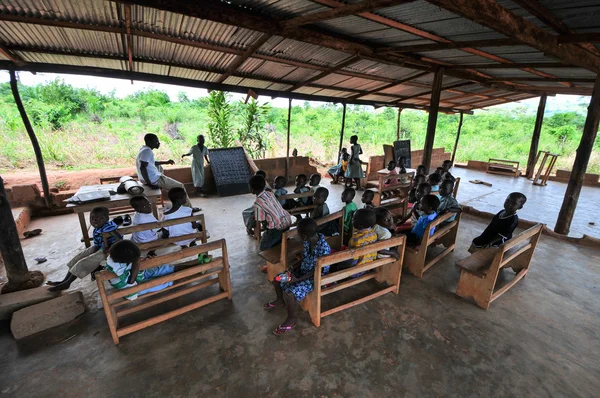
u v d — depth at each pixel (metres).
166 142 12.84
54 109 12.16
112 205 4.21
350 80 6.74
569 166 15.77
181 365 2.42
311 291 2.79
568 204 5.09
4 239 3.12
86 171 7.66
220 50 4.28
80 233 4.90
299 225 2.63
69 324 2.85
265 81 6.21
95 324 2.86
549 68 5.35
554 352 2.62
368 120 21.92
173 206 3.83
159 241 3.47
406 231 4.25
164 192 6.88
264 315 3.03
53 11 3.06
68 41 3.81
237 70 5.51
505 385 2.29
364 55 4.73
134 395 2.16
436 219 3.69
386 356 2.54
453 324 2.94
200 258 3.09
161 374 2.34
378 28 3.87
